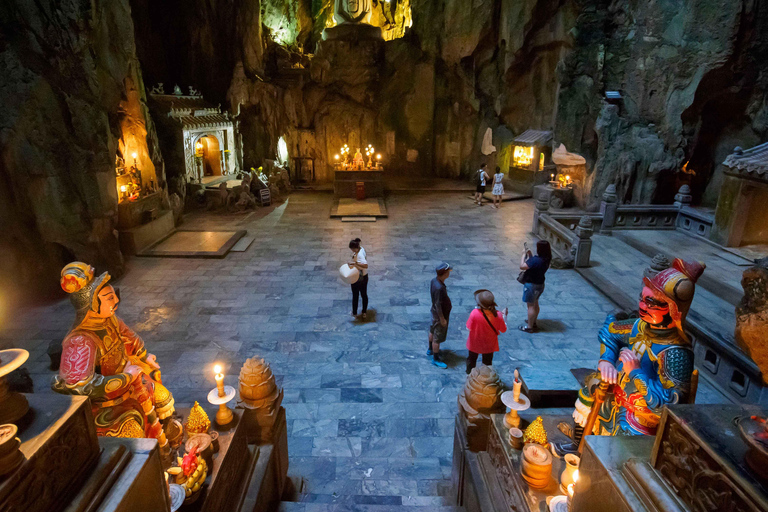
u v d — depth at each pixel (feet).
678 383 10.23
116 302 11.41
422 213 64.23
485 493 14.16
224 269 43.42
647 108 57.26
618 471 7.02
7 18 33.83
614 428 11.48
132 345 12.98
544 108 72.84
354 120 82.94
